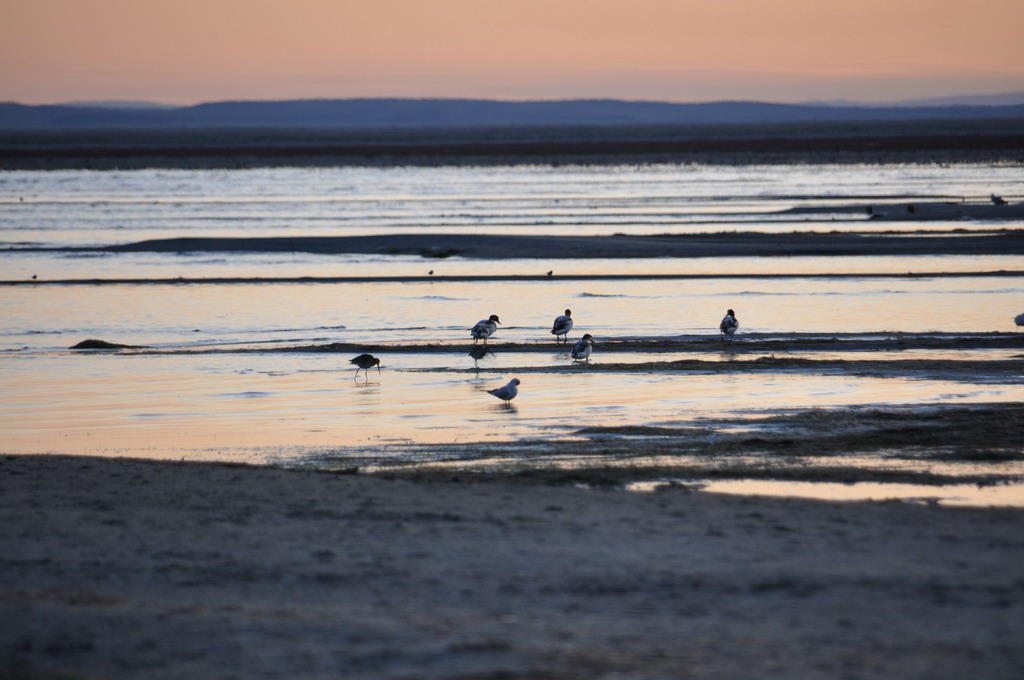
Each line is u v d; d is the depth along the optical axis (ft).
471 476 110.52
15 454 124.67
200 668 52.13
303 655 53.57
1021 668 51.42
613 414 146.00
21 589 67.82
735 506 92.58
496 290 285.43
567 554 75.87
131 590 67.46
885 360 184.85
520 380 172.35
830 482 108.58
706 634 57.31
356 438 133.59
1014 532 82.99
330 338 218.79
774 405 150.10
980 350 194.18
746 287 283.59
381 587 67.72
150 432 139.64
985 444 125.49
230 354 200.95
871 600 64.18
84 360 195.93
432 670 51.29
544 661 52.39
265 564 73.36
